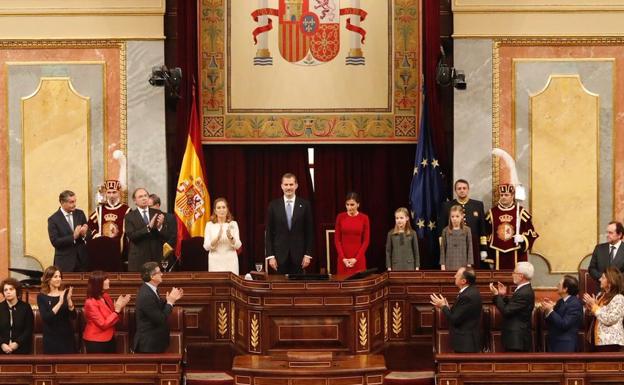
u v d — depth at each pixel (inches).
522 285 408.2
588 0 547.2
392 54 565.3
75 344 418.3
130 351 432.5
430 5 543.2
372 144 566.3
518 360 362.6
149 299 404.2
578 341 419.2
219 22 565.0
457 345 410.6
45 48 552.7
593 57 550.3
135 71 551.5
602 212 552.7
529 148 551.2
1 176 554.3
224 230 470.9
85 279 459.5
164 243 476.1
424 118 544.4
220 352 462.6
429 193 541.0
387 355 459.8
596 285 472.7
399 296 462.6
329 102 565.6
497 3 547.2
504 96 550.0
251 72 565.3
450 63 563.8
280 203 483.8
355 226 482.6
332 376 379.6
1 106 553.0
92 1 550.6
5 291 407.5
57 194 554.3
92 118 553.0
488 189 549.0
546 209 552.4
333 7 565.3
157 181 552.7
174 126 565.3
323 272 531.5
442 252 488.1
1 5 550.3
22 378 366.9
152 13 549.6
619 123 551.5
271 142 565.6
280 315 437.7
